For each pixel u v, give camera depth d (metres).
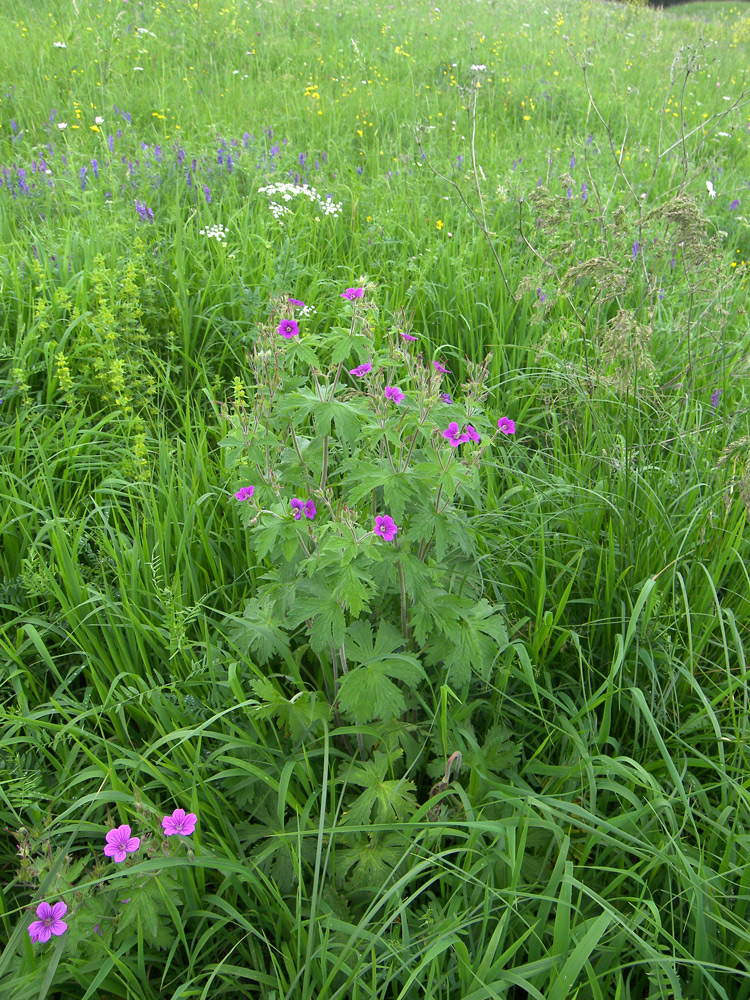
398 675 0.81
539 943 0.71
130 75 2.99
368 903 0.77
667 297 1.66
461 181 2.24
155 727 0.87
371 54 3.68
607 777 0.85
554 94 3.28
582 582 1.04
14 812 0.81
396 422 0.84
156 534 1.05
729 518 1.07
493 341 1.55
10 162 2.16
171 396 1.39
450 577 0.95
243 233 1.73
